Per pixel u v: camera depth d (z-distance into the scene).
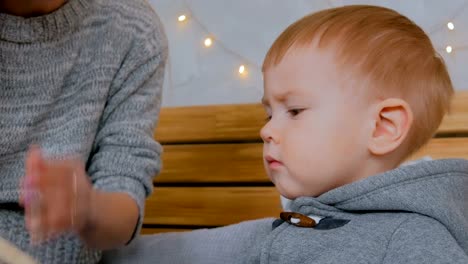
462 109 1.39
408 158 0.80
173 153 1.60
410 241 0.65
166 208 1.58
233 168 1.54
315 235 0.72
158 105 1.01
